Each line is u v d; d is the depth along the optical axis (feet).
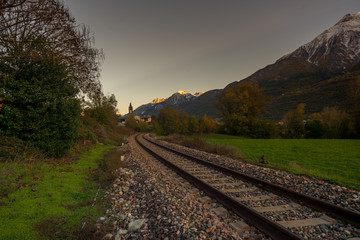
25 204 15.61
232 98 177.99
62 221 13.84
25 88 26.89
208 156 45.42
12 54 26.40
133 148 65.87
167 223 12.71
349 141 91.66
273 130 168.45
